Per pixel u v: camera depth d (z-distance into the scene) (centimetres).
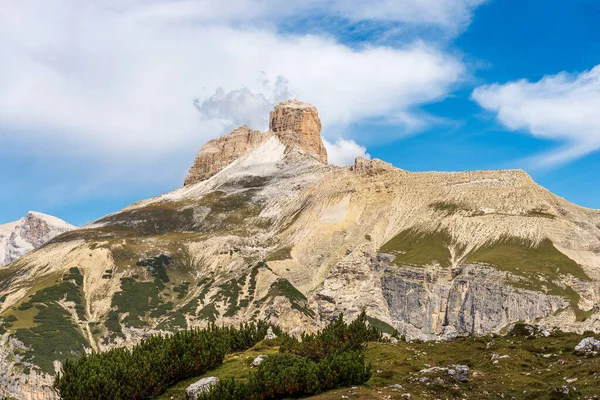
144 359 9269
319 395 7550
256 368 9169
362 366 7962
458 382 7650
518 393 7138
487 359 8538
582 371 7344
